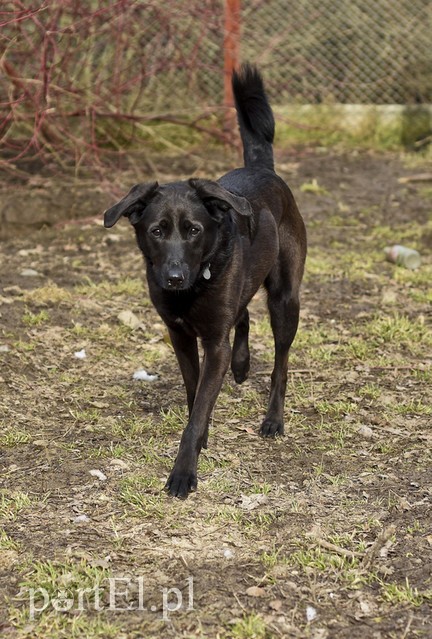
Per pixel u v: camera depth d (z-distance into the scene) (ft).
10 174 35.60
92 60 37.42
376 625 11.71
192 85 40.40
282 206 18.43
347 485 15.49
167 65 35.70
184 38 37.81
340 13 44.16
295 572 12.84
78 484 15.40
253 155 19.80
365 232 31.96
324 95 45.09
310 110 44.78
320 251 29.78
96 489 15.23
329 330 23.17
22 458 16.38
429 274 27.32
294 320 18.38
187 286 14.83
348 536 13.74
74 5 31.19
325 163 40.55
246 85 19.51
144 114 39.52
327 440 17.40
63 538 13.66
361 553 13.29
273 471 16.07
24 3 31.45
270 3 43.34
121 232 31.30
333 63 45.09
